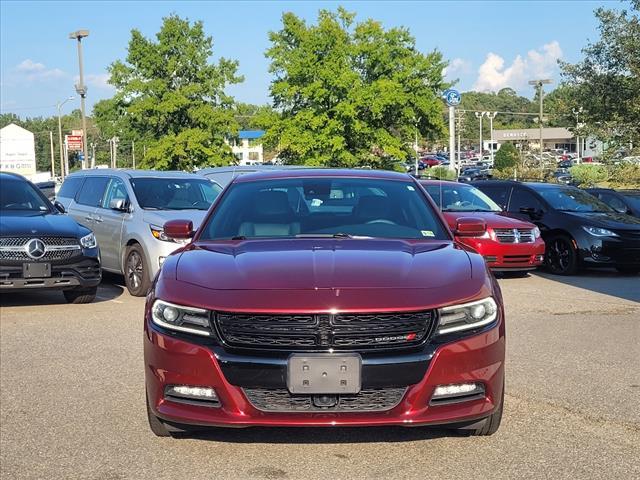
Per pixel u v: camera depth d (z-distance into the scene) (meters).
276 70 38.69
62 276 8.96
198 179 11.58
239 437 4.62
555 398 5.41
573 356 6.71
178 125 44.97
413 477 4.00
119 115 44.59
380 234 5.14
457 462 4.20
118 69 43.81
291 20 38.03
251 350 3.87
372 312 3.85
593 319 8.57
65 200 12.48
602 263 12.48
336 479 3.99
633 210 16.16
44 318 8.59
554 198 13.64
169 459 4.29
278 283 4.07
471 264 4.50
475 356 3.98
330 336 3.84
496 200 14.38
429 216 5.41
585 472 4.05
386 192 5.62
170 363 4.02
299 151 37.34
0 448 4.49
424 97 38.72
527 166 45.06
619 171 24.83
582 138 25.38
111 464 4.22
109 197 11.28
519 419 4.94
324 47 37.28
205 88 44.00
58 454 4.38
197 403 3.98
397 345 3.88
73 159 117.81
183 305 4.05
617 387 5.70
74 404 5.34
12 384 5.84
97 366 6.38
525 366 6.34
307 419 3.85
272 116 38.94
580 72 23.41
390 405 3.88
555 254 13.09
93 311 9.05
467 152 135.75
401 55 38.56
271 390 3.86
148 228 9.95
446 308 3.97
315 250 4.63
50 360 6.59
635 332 7.80
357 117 38.06
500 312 4.24
